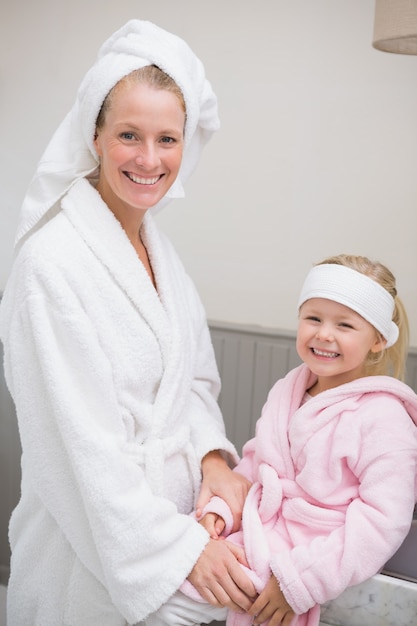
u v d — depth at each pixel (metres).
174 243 2.18
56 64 2.20
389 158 1.90
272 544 1.12
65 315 1.08
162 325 1.21
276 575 1.05
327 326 1.15
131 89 1.08
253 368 2.05
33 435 1.13
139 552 1.08
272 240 2.06
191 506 1.28
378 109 1.89
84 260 1.13
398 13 1.32
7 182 2.32
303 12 1.92
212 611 1.13
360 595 1.05
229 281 2.13
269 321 2.10
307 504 1.11
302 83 1.95
